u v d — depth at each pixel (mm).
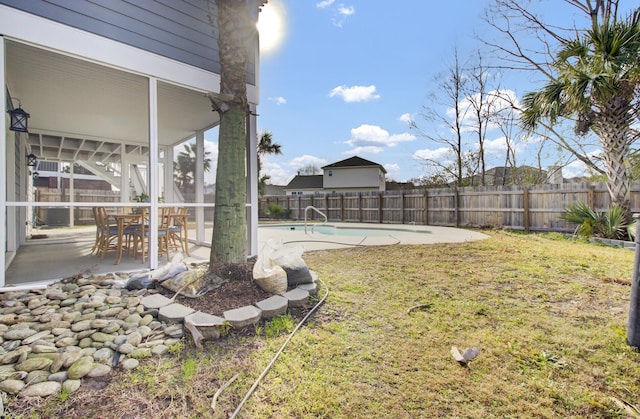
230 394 1727
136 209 5453
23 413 1551
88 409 1600
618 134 6527
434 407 1640
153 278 3232
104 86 4555
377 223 13086
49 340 2154
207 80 4465
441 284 3596
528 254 5027
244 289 2984
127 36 3734
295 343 2275
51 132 6980
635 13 5777
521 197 9117
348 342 2299
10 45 3186
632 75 5711
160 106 5371
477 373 1920
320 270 4266
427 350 2184
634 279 2160
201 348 2170
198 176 6496
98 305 2670
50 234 8039
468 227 10266
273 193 35531
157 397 1696
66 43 3297
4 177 2941
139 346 2168
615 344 2193
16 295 2887
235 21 3307
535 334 2367
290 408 1626
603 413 1590
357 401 1683
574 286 3395
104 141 7594
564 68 6348
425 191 11719
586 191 7828
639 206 6871
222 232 3293
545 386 1791
